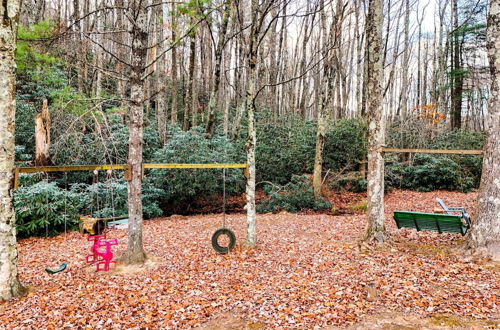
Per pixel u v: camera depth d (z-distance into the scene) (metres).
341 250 6.33
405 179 14.88
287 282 4.84
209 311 4.03
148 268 5.66
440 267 4.99
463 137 15.80
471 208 10.12
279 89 28.42
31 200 8.32
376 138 6.45
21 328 3.64
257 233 8.30
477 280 4.39
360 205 12.01
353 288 4.46
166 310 4.06
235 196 14.98
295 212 11.99
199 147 12.50
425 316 3.57
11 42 4.31
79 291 4.68
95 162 10.20
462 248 5.55
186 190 12.16
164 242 7.51
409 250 6.12
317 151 12.86
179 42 6.13
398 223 6.55
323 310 3.87
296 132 16.30
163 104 15.41
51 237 8.54
